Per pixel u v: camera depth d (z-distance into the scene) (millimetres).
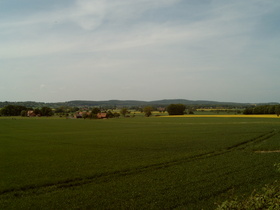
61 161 26469
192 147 34875
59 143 41812
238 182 17234
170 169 21953
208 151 31125
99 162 25625
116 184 17703
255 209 7613
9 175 20609
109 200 14398
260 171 20109
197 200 14055
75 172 21344
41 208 13422
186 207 13062
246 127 64938
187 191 15648
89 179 19328
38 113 190250
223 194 14938
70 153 31656
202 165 23234
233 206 7910
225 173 19922
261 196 7828
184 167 22594
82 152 32344
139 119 127375
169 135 51406
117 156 29016
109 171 21594
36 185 17781
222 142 38719
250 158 25938
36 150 34406
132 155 29547
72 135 54875
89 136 52438
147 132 59469
